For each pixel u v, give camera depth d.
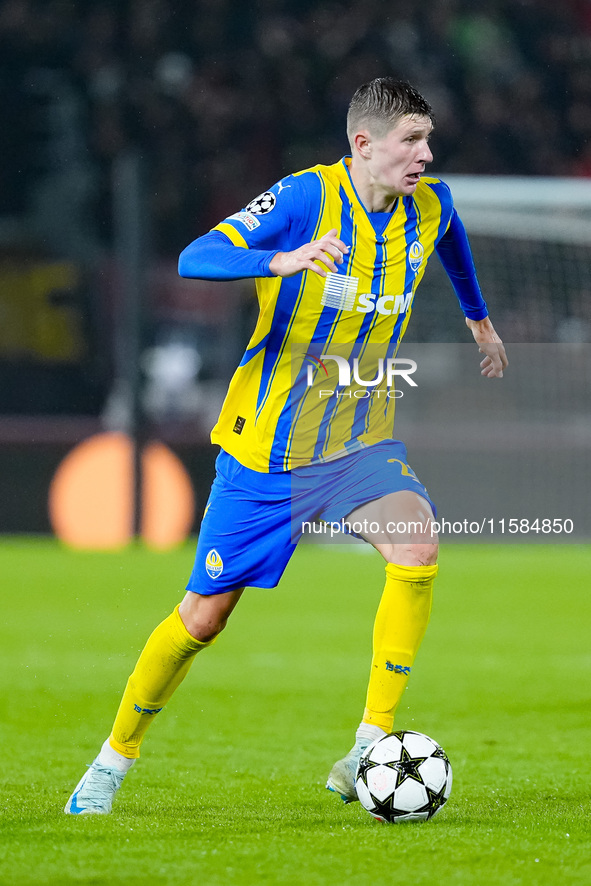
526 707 22.59
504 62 71.56
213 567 13.84
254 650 29.20
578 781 15.89
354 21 69.75
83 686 24.16
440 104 68.94
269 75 68.38
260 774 16.47
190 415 52.09
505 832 12.34
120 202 51.00
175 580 39.56
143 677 13.66
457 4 71.56
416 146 13.69
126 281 48.66
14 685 24.14
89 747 18.53
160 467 49.31
